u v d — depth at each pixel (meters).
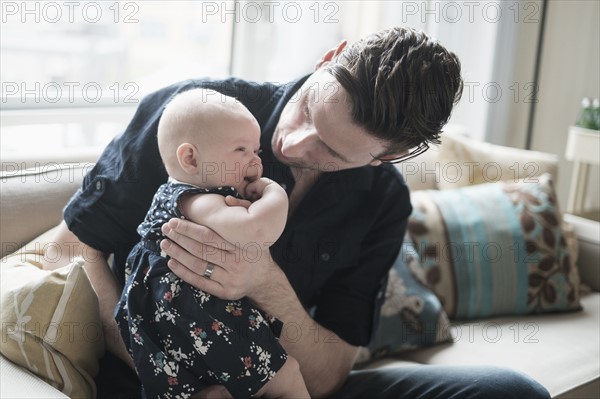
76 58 2.12
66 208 1.33
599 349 1.81
